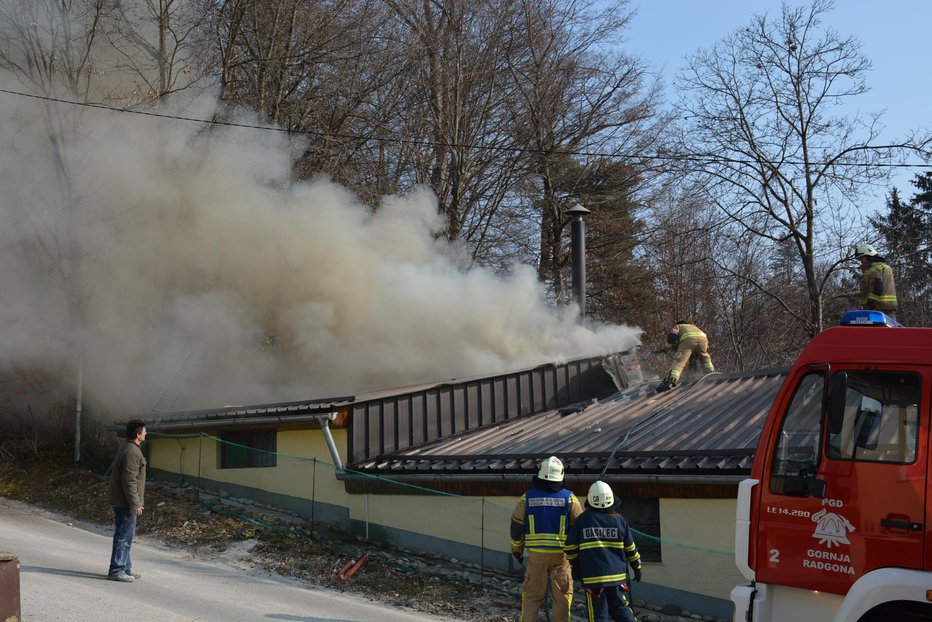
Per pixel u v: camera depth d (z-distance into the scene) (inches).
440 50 966.4
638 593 353.4
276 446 502.0
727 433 362.3
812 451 221.1
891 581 199.0
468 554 403.2
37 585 308.5
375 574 378.9
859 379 217.2
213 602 310.2
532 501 275.6
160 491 525.3
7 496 539.5
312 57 799.1
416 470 422.3
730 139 901.8
